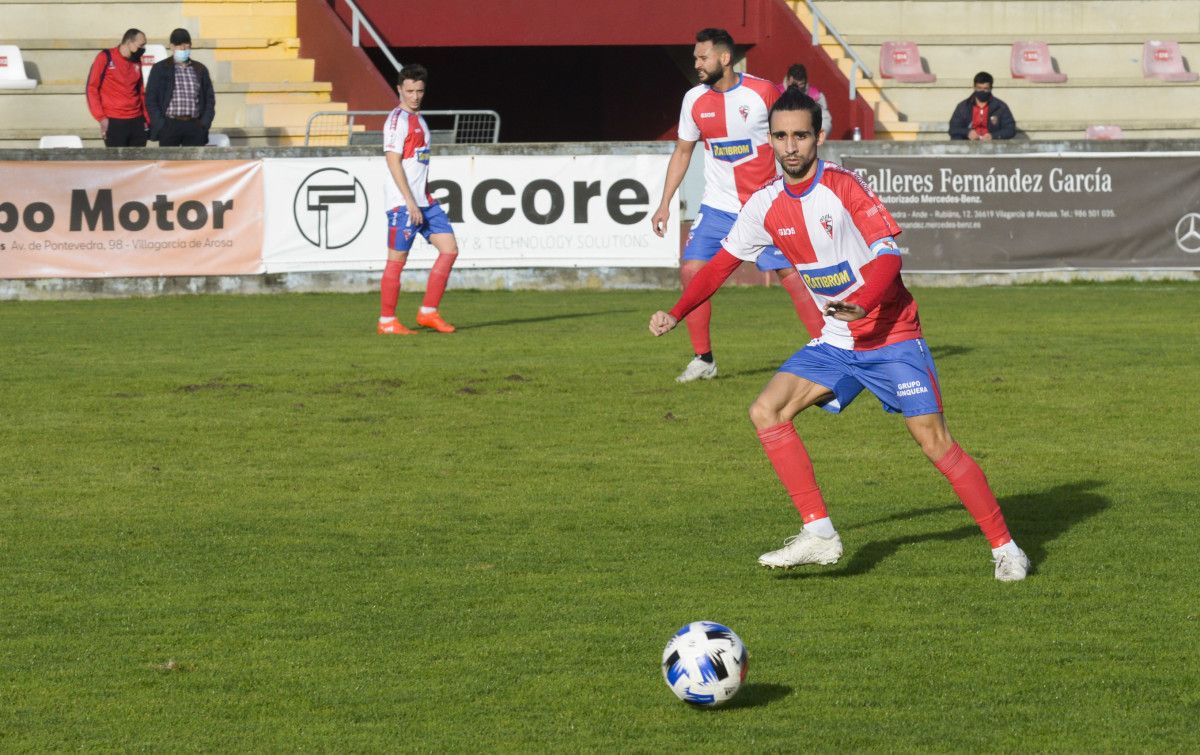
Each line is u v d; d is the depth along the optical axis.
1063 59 55.59
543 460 17.94
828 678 10.27
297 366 25.27
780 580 12.77
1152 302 35.41
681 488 16.44
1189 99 54.47
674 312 12.86
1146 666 10.46
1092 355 26.31
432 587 12.60
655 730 9.33
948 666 10.50
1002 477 16.94
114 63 41.69
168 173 37.78
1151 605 11.93
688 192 40.06
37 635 11.32
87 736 9.30
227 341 28.75
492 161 39.16
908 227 39.75
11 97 46.91
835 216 12.01
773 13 52.44
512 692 10.04
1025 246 40.16
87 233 37.41
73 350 27.45
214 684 10.23
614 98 61.28
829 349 12.45
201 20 50.62
